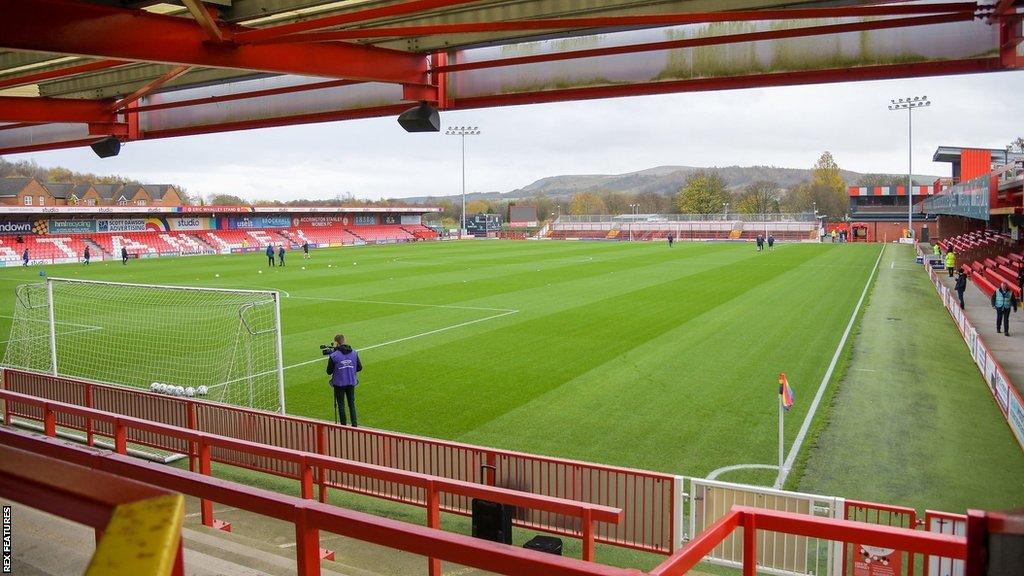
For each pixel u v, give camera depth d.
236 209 74.12
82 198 106.75
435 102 9.56
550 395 15.44
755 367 17.81
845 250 61.25
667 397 15.19
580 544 8.52
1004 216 42.75
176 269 48.06
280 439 10.45
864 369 17.61
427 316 26.11
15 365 19.39
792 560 7.82
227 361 19.50
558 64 9.02
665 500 8.03
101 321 25.81
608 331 22.62
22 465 1.70
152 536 1.31
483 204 169.50
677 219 96.88
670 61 8.52
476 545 2.62
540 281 37.47
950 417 13.78
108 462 3.58
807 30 7.39
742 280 37.00
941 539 3.00
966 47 7.27
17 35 5.76
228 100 10.98
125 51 6.45
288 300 30.86
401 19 7.50
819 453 11.90
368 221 91.75
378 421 13.96
